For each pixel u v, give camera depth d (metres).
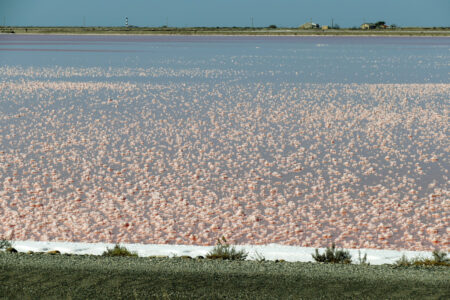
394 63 103.88
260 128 40.19
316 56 123.94
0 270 11.95
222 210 21.48
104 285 11.02
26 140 35.69
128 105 51.75
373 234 18.77
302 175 26.92
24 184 25.27
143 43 190.12
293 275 11.77
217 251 14.52
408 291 10.82
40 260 12.87
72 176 26.62
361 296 10.54
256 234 18.62
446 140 35.81
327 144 34.56
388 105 51.69
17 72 83.94
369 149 33.06
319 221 20.14
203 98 57.06
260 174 27.08
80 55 124.00
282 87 67.25
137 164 29.00
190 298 10.36
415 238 18.42
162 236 18.42
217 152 31.97
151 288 10.88
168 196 23.33
